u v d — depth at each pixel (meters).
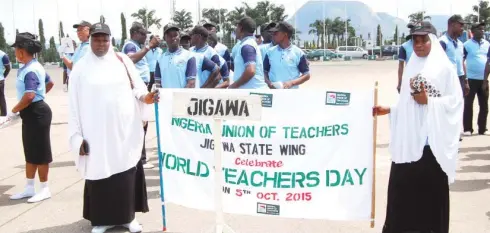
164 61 6.73
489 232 4.79
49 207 5.87
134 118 4.96
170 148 4.73
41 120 5.95
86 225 5.25
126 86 4.92
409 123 4.25
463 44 9.50
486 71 9.08
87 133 4.74
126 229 5.04
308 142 4.34
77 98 4.77
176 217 5.40
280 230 4.98
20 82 5.85
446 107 4.15
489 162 7.51
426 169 4.29
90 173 4.77
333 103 4.28
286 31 6.92
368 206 4.34
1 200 6.20
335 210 4.39
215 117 4.03
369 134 4.28
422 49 4.22
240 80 6.09
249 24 6.21
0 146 9.77
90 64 4.77
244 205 4.53
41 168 6.11
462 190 6.15
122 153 4.82
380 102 14.34
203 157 4.59
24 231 5.11
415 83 4.09
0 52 12.58
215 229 4.69
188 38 7.70
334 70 32.47
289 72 7.00
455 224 5.02
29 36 5.84
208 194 4.61
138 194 5.15
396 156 4.33
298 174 4.39
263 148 4.40
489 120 11.29
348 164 4.32
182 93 4.07
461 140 9.19
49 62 59.69
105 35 4.74
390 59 55.84
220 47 9.74
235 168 4.50
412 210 4.40
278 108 4.32
